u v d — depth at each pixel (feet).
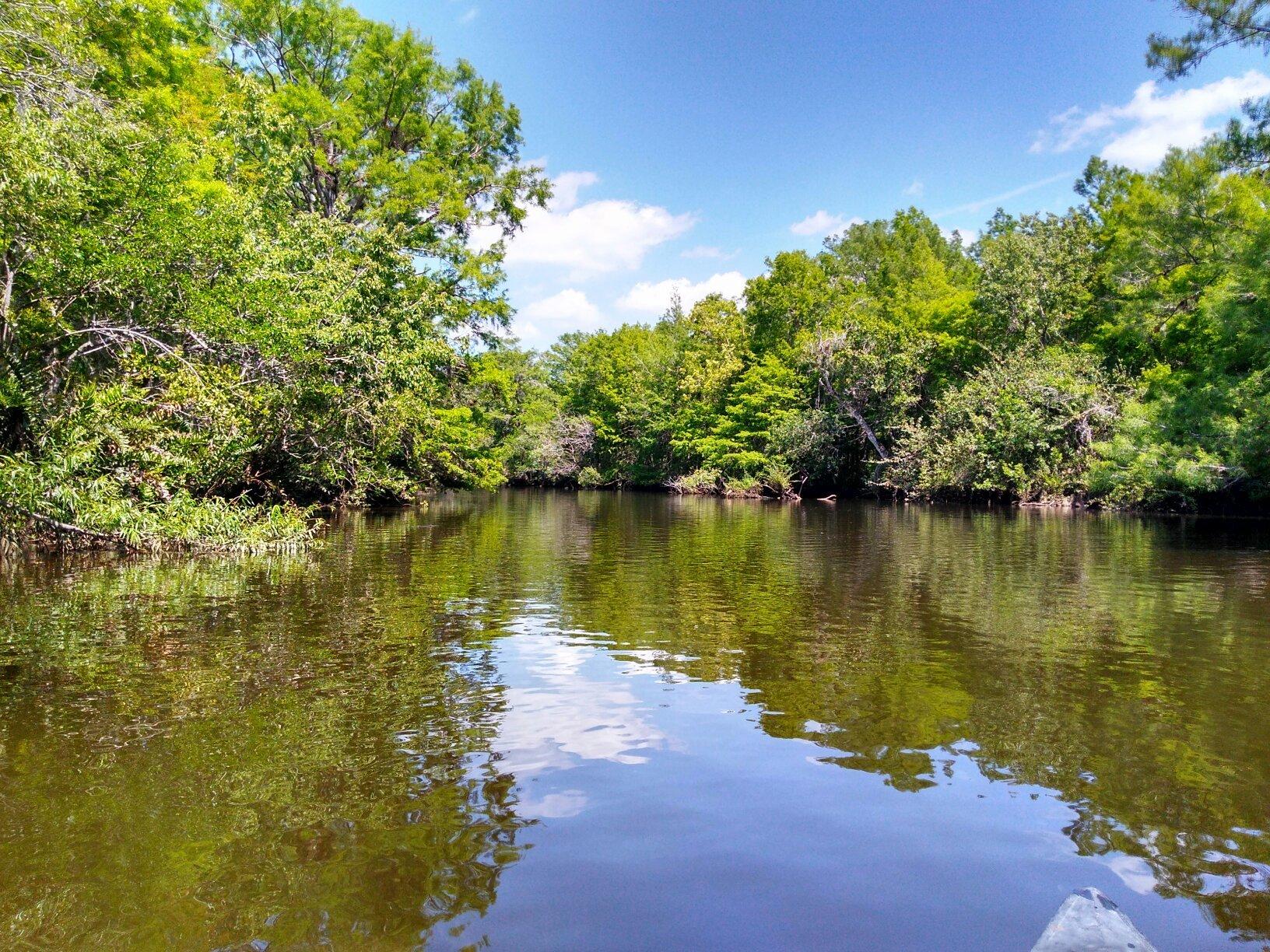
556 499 122.01
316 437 55.42
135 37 53.88
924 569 35.73
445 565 34.73
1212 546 45.78
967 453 95.81
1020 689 16.40
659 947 7.72
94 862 9.30
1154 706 15.31
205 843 9.74
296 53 80.84
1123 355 92.07
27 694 15.46
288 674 17.01
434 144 86.43
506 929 8.00
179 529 34.63
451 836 9.96
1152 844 9.94
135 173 36.50
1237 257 50.03
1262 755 12.82
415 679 16.80
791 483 128.57
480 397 92.48
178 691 15.78
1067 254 104.94
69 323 37.52
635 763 12.36
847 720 14.43
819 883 8.94
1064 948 7.54
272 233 52.13
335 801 10.91
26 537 32.50
